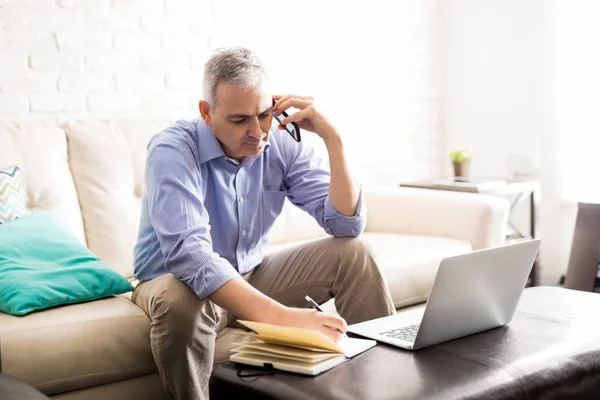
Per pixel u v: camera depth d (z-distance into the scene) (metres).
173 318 1.78
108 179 2.56
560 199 3.72
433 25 4.05
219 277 1.74
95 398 1.89
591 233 3.02
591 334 1.67
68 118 2.83
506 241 3.44
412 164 4.02
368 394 1.34
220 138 1.93
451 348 1.59
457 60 4.07
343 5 3.64
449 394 1.35
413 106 4.00
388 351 1.58
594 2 3.54
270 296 2.15
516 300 1.74
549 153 3.74
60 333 1.83
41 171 2.43
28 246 2.10
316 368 1.45
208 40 3.20
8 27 2.68
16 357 1.76
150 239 2.06
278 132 2.23
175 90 3.12
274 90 3.43
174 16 3.09
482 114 3.99
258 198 2.16
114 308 1.98
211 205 2.09
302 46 3.51
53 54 2.78
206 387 1.87
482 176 3.97
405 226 3.07
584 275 3.04
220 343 2.03
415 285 2.62
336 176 2.04
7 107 2.69
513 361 1.50
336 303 2.05
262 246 2.25
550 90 3.71
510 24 3.83
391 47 3.86
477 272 1.59
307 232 3.13
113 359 1.90
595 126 3.58
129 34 2.97
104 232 2.50
